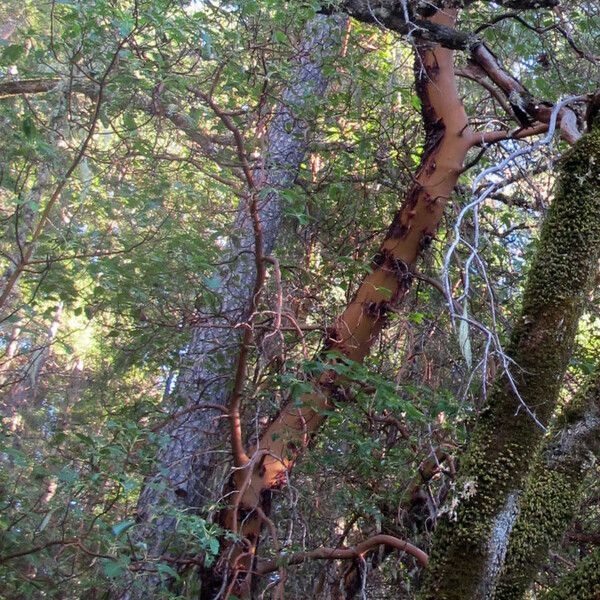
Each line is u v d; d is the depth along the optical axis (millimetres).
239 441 3959
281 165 4281
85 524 3332
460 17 4836
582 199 2510
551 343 2410
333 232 5453
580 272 2469
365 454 4133
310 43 5008
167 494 4016
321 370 3535
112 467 3010
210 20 3711
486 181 5352
